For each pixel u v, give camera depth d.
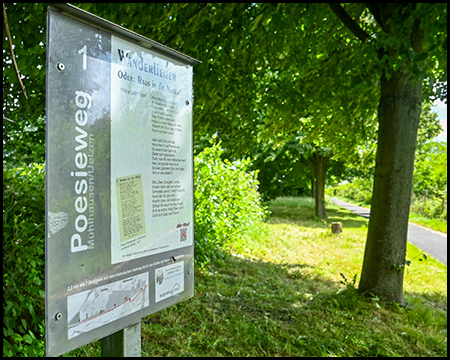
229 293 5.05
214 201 6.68
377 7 5.51
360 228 14.43
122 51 1.50
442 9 4.20
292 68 6.82
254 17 5.11
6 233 2.73
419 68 4.02
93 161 1.38
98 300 1.40
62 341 1.28
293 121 7.24
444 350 3.86
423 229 16.48
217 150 7.68
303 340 3.81
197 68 4.96
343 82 6.23
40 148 5.93
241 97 6.18
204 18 4.82
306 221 16.00
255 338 3.75
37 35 4.37
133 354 1.56
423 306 5.41
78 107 1.34
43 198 3.18
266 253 8.37
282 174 18.62
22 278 2.89
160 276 1.65
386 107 5.29
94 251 1.39
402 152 5.22
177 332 3.72
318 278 6.50
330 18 6.29
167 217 1.69
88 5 4.43
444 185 21.38
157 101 1.64
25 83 5.21
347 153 9.80
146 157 1.59
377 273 5.24
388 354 3.65
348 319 4.50
